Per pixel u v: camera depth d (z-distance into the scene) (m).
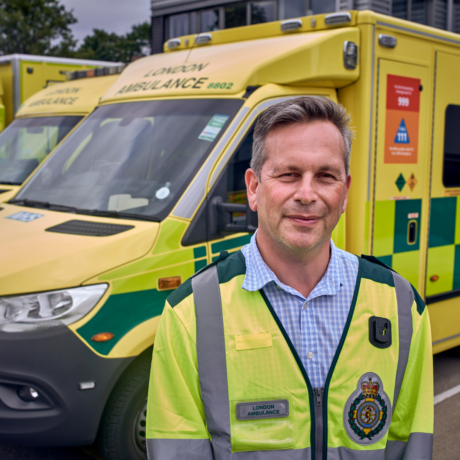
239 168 3.00
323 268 1.34
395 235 3.71
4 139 5.82
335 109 1.26
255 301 1.30
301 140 1.23
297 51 3.28
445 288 4.17
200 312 1.29
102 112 3.78
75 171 3.48
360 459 1.27
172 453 1.23
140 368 2.67
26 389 2.47
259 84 3.20
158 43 11.95
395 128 3.66
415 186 3.84
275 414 1.25
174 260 2.71
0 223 3.11
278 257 1.31
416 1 9.35
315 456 1.26
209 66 3.44
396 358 1.32
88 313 2.47
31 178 3.75
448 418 3.73
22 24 26.20
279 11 9.84
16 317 2.43
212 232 2.84
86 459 3.17
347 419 1.27
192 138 3.09
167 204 2.85
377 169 3.55
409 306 1.36
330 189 1.25
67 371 2.43
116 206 3.00
